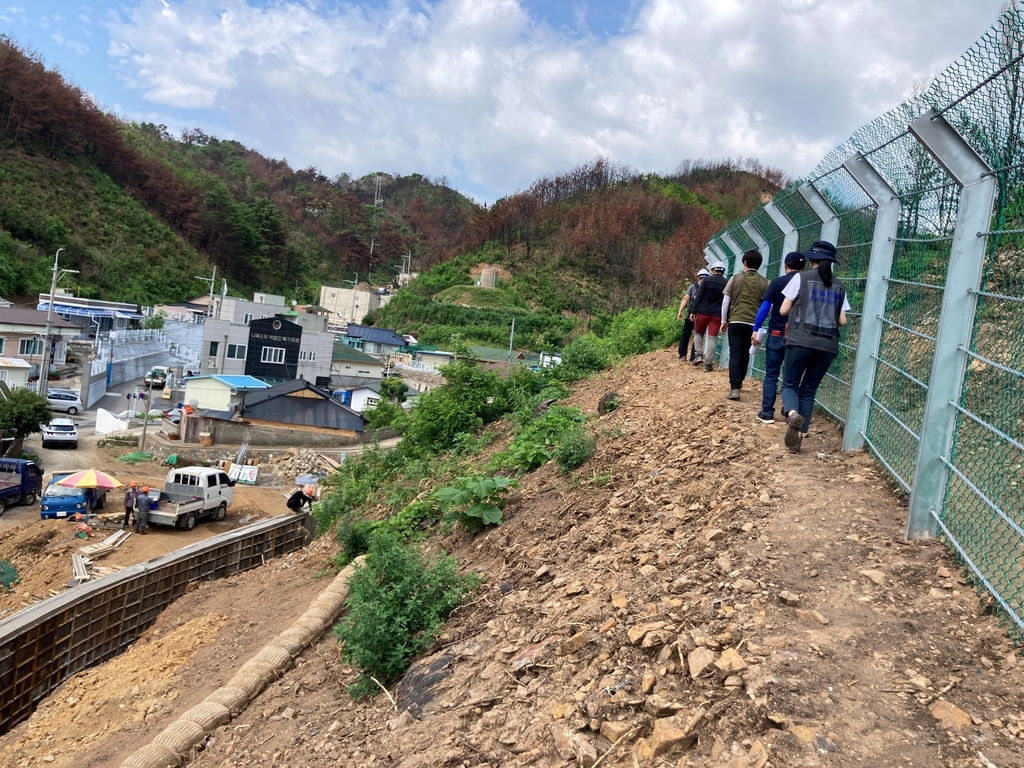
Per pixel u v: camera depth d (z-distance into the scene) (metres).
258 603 9.97
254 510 23.64
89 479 20.72
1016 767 2.36
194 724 5.04
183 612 10.62
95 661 10.70
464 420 13.35
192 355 56.19
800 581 3.65
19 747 6.98
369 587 4.86
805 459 5.39
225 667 7.69
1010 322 3.57
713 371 9.91
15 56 78.75
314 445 33.75
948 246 4.49
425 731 3.59
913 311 4.99
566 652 3.69
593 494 6.10
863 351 5.62
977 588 3.39
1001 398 3.57
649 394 9.16
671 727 2.80
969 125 3.90
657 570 4.23
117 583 11.17
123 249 75.94
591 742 2.94
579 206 93.44
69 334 47.56
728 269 13.33
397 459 13.90
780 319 6.29
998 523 3.41
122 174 86.38
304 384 35.16
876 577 3.61
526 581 4.93
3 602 14.84
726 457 5.71
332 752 3.88
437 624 4.66
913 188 5.21
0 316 42.47
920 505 3.97
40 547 18.02
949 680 2.83
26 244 65.44
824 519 4.30
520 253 86.88
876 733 2.59
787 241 8.78
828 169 6.46
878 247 5.61
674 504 5.19
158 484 26.41
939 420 3.97
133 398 40.66
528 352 53.41
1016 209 3.64
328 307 93.75
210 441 31.95
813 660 3.01
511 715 3.40
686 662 3.18
